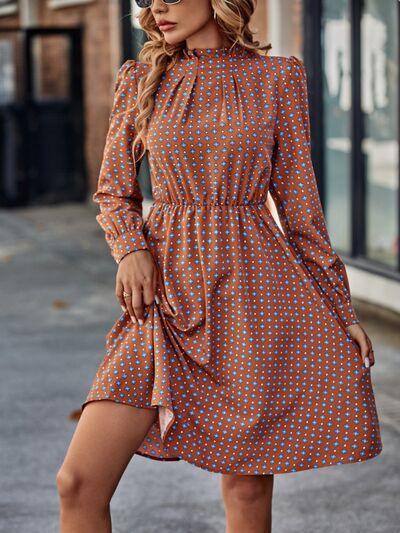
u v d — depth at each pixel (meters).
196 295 2.98
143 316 2.97
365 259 8.69
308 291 3.07
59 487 2.86
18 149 15.52
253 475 3.15
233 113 2.99
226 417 2.98
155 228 3.05
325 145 9.26
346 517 4.30
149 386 2.92
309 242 3.12
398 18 8.14
